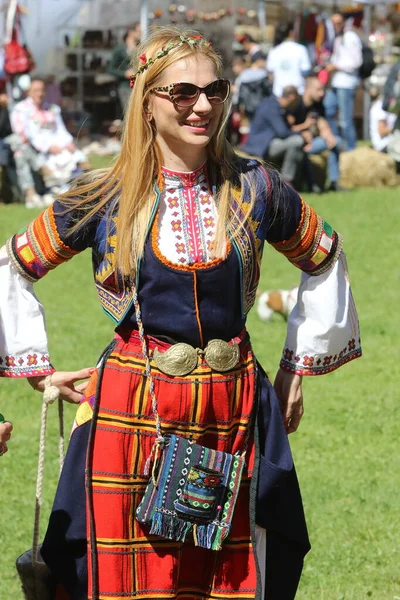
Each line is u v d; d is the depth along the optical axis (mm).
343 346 3814
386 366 8406
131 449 3426
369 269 12094
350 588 4762
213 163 3576
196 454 3430
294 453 6527
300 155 16562
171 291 3439
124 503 3424
